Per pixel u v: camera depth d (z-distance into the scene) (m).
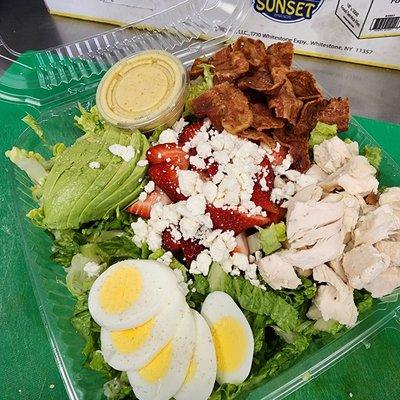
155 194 0.28
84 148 0.28
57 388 0.26
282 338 0.25
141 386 0.22
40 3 0.39
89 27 0.38
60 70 0.34
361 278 0.24
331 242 0.25
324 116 0.30
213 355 0.23
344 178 0.26
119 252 0.26
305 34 0.35
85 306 0.25
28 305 0.28
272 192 0.27
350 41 0.35
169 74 0.30
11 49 0.36
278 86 0.29
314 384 0.26
